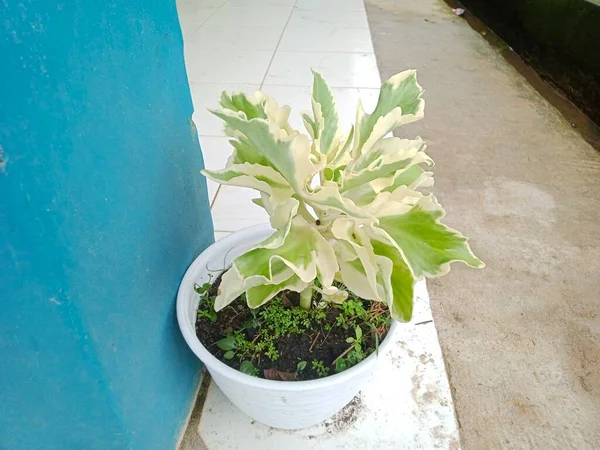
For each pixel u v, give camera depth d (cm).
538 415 88
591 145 175
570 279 118
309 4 286
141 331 62
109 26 49
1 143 38
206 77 194
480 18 292
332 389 64
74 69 44
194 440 79
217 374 64
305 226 61
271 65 205
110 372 55
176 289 72
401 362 93
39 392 54
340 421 83
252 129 49
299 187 56
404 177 65
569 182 155
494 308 109
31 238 42
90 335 51
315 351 69
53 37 41
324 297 68
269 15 266
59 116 43
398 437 81
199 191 80
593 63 188
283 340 70
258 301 60
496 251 126
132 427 62
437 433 83
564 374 96
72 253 46
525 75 229
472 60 241
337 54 220
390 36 263
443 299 111
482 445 83
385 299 59
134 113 55
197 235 81
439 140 175
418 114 57
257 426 81
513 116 193
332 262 58
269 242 52
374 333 69
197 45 225
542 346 101
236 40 231
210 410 83
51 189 42
